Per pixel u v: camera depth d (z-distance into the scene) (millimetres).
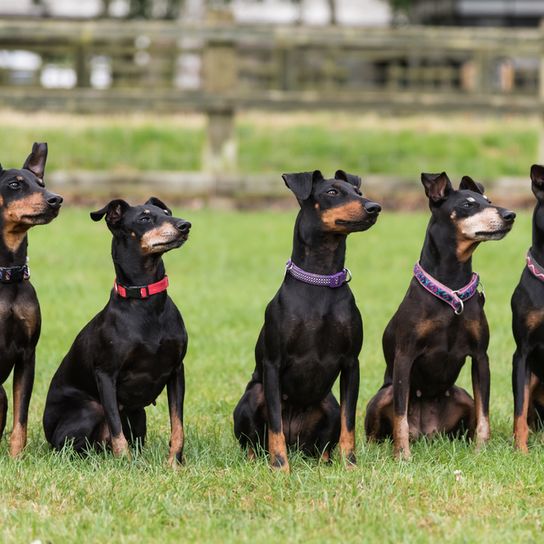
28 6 49719
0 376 10438
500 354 14742
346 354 10227
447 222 10492
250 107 25875
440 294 10492
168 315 10227
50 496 8875
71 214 25234
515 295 10914
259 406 10398
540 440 11273
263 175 26047
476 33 26641
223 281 19234
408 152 29531
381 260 21109
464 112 26203
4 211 10211
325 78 29250
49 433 10711
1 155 27828
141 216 10055
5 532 8070
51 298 17547
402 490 8977
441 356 10695
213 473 9578
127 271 10109
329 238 10055
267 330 10188
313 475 9500
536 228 10781
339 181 10148
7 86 27734
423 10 50625
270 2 59750
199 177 25859
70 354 10633
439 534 8070
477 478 9461
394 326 11141
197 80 35531
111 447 10438
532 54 26891
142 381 10258
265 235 23016
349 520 8312
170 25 26031
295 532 8094
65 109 25578
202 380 13359
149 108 25750
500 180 26422
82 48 26844
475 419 10906
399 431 10508
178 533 8148
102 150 28938
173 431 10172
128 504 8672
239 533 8148
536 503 8852
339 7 61094
